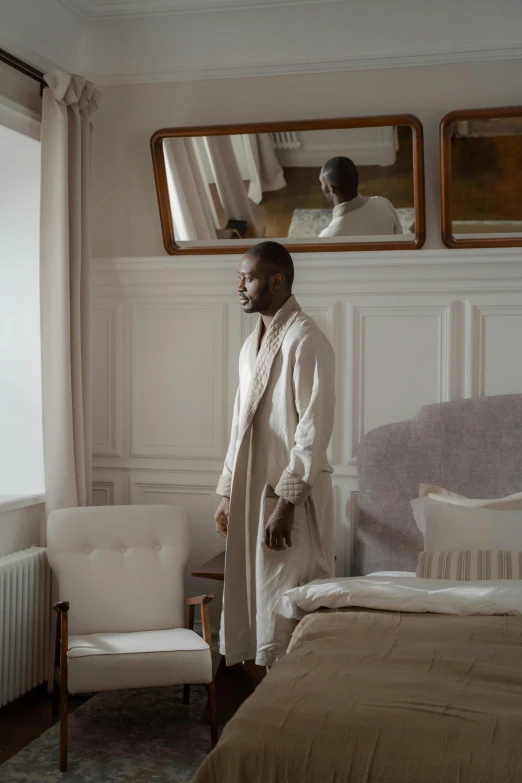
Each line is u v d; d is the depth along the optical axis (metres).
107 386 4.56
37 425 4.20
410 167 4.17
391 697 2.14
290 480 3.27
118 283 4.52
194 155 4.40
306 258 4.27
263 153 4.32
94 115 4.56
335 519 4.30
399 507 4.06
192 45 4.43
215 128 4.34
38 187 4.14
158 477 4.52
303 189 4.29
